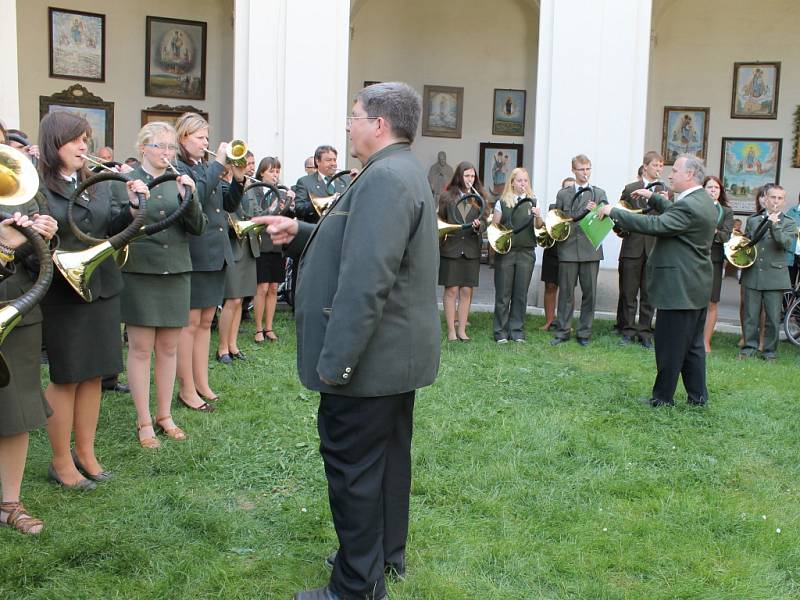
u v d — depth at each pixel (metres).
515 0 15.85
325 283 2.69
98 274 3.71
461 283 7.82
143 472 4.05
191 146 4.68
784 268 7.64
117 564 3.10
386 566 3.05
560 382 6.19
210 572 3.06
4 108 8.94
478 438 4.73
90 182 3.55
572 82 9.56
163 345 4.56
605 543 3.43
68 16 13.34
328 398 2.73
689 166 5.34
